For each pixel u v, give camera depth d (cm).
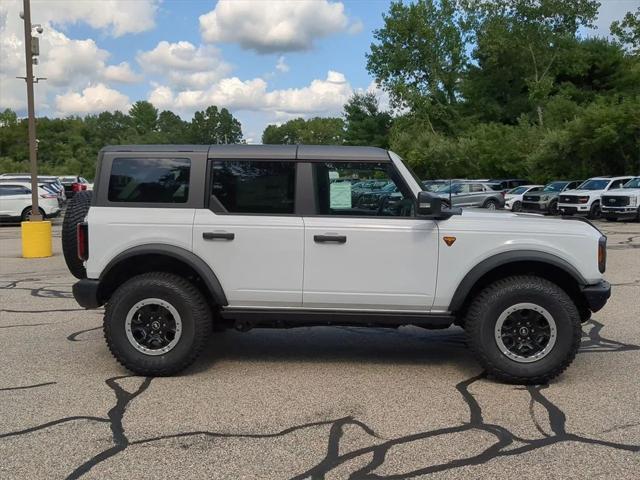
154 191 513
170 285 503
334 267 501
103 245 506
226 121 13538
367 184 509
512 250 494
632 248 1442
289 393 476
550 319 485
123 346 507
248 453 369
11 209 2223
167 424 413
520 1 4859
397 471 347
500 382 503
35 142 1493
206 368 541
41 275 1076
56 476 339
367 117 7069
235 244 502
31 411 435
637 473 344
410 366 550
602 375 521
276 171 509
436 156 4641
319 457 364
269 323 537
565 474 343
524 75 5288
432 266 497
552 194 2677
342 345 623
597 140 3231
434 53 5456
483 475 342
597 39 5056
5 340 631
